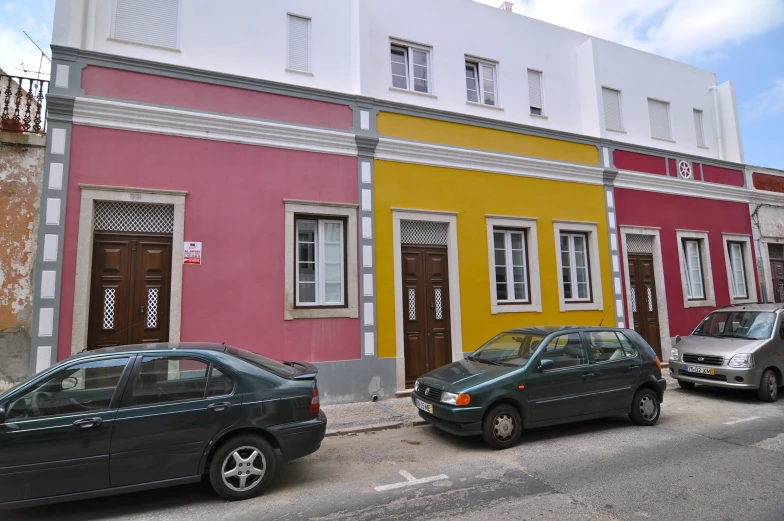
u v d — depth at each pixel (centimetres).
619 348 671
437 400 587
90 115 692
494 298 962
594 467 500
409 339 887
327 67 897
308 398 455
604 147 1152
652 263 1208
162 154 728
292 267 791
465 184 962
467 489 447
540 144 1069
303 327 787
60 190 664
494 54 1091
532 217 1027
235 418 424
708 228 1304
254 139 788
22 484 365
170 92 746
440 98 1010
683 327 1211
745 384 793
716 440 592
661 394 680
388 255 867
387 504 416
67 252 661
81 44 722
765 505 402
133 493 446
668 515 386
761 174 1441
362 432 654
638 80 1301
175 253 718
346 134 848
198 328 720
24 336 635
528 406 581
